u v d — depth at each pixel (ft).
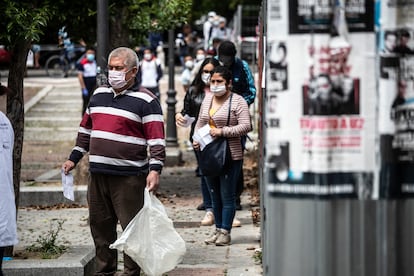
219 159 47.65
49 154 95.81
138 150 38.99
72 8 55.11
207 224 56.03
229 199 48.96
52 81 153.38
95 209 40.01
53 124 117.60
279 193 23.16
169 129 92.27
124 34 74.18
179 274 42.68
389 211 23.13
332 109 22.86
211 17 146.72
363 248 23.03
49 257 42.29
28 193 64.03
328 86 22.80
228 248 48.88
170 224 38.99
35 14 45.68
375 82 22.97
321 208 22.88
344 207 23.00
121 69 38.19
